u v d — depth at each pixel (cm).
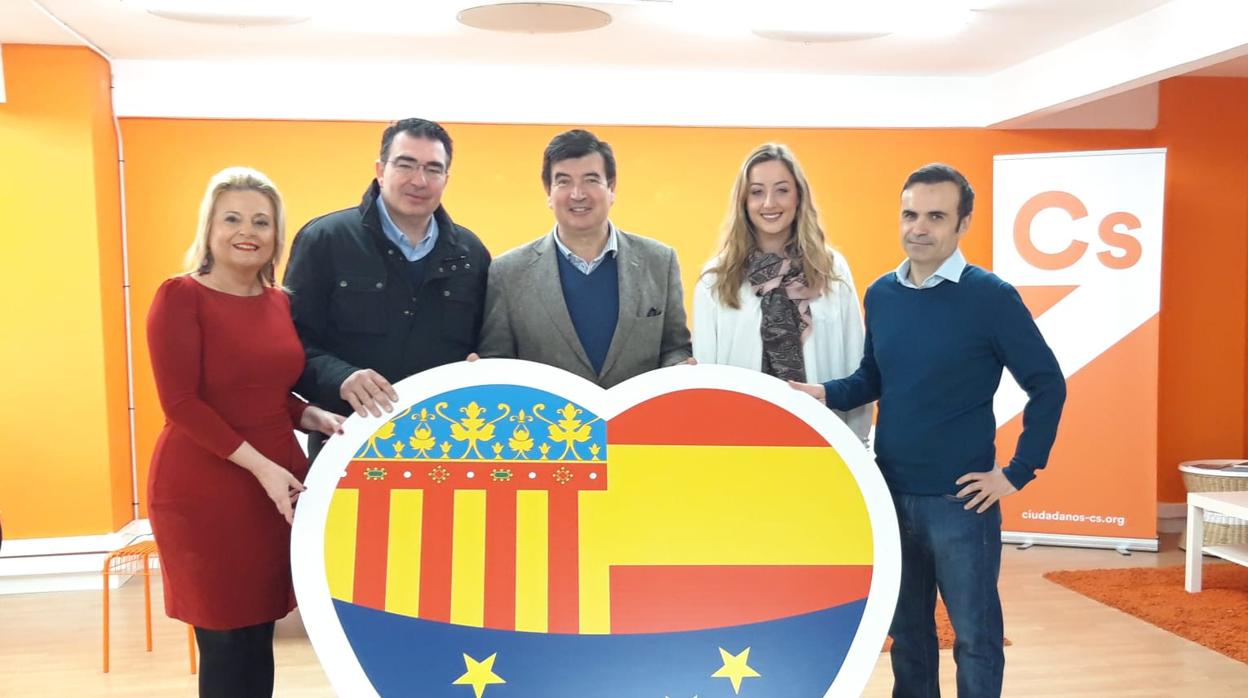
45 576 465
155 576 488
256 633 233
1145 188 507
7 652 384
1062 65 478
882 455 251
